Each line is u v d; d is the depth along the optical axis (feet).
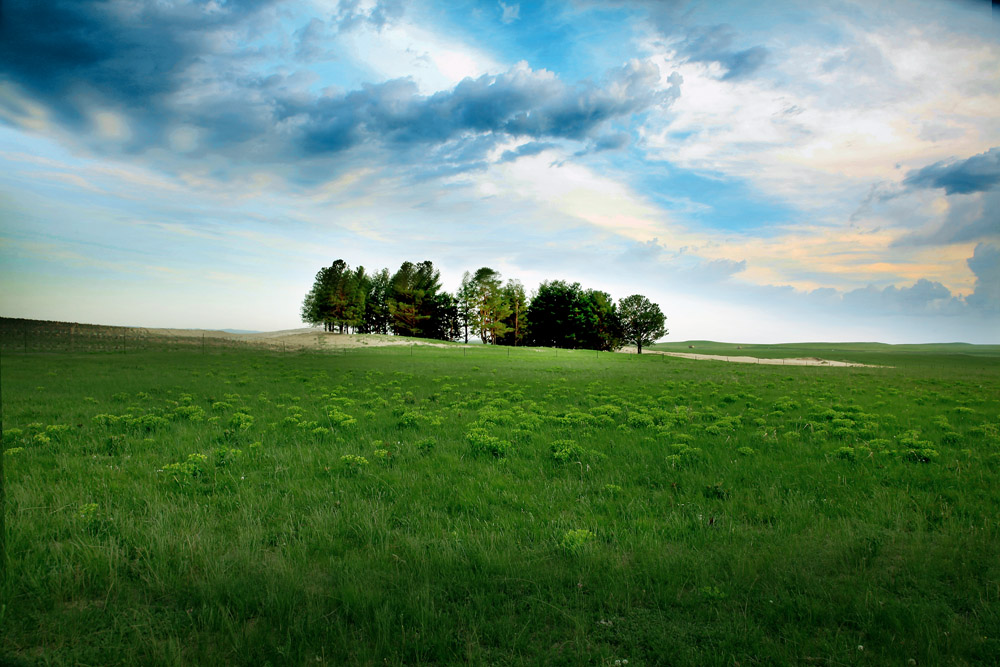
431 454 38.24
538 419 51.90
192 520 24.13
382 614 16.22
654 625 16.26
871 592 17.89
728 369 140.97
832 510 26.40
